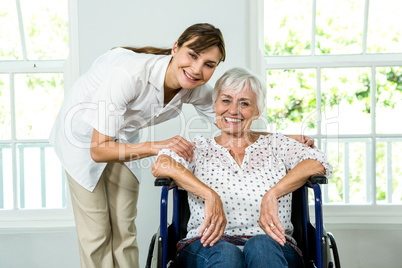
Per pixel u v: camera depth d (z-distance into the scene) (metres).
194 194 1.46
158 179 1.41
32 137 2.68
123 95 1.59
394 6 2.56
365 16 2.55
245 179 1.58
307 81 2.57
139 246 2.47
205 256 1.37
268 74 2.58
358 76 2.56
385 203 2.57
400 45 2.58
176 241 1.58
